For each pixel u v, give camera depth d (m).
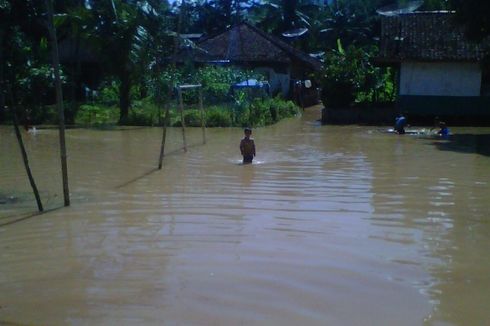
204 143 18.72
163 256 6.89
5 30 11.08
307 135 21.27
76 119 27.31
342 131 22.88
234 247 7.23
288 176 12.20
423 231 7.98
